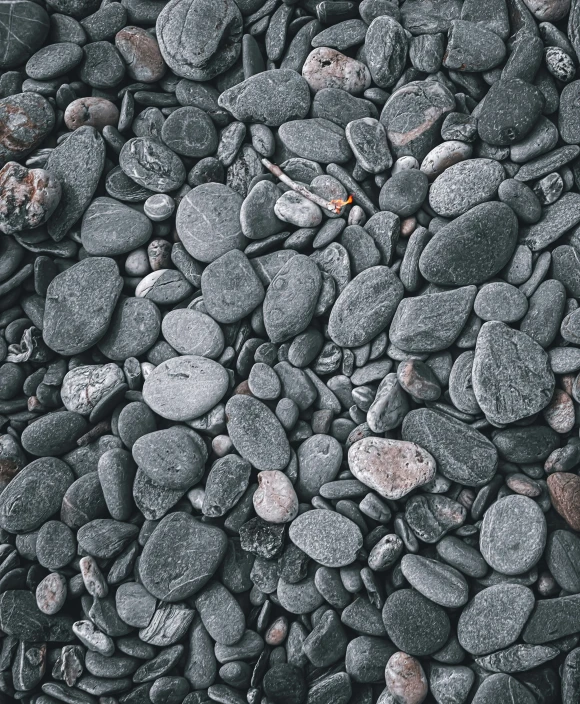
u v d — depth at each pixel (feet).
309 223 3.58
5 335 3.64
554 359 3.43
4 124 3.64
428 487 3.43
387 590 3.41
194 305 3.61
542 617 3.32
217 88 3.73
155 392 3.53
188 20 3.64
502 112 3.47
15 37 3.66
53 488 3.53
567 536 3.36
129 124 3.68
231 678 3.38
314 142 3.61
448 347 3.51
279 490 3.43
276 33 3.69
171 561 3.43
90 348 3.62
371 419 3.44
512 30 3.59
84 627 3.42
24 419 3.61
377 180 3.60
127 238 3.61
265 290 3.59
